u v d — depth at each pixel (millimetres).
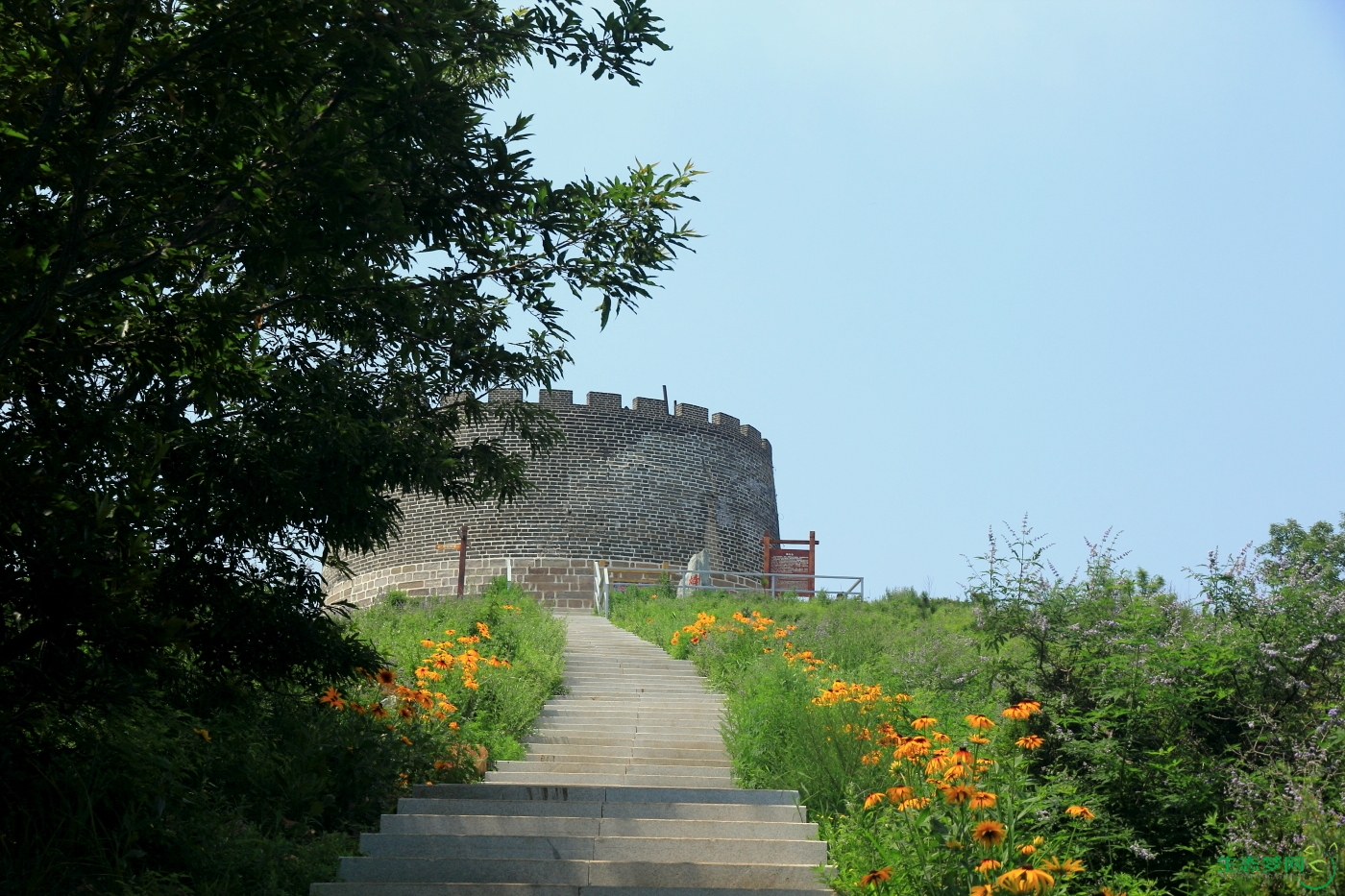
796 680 12086
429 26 6641
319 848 7629
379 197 6723
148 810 6727
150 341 7238
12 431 6547
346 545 9680
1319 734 7824
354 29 6387
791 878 7418
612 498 43125
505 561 41188
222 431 8344
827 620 21203
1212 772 7805
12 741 6320
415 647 14391
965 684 11219
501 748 11625
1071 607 9742
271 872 6879
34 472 5973
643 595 30531
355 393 9953
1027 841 6980
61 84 6043
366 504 9234
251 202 6582
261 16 6008
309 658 9086
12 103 5855
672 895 7141
